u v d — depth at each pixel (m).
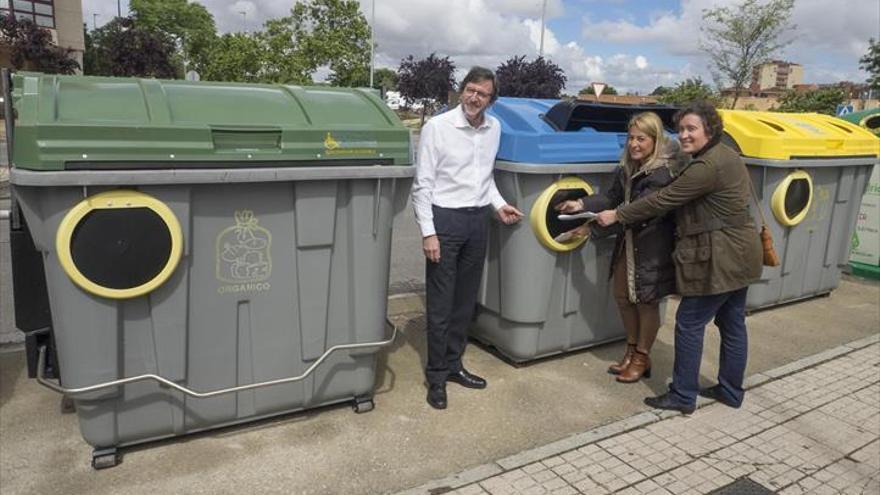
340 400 3.32
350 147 2.87
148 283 2.59
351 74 24.31
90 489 2.67
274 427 3.18
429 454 3.03
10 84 2.75
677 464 3.03
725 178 3.16
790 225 5.08
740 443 3.25
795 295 5.46
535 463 2.98
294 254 2.93
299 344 3.06
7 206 8.80
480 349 4.35
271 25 23.61
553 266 3.86
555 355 4.24
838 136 5.25
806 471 3.02
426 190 3.31
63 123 2.34
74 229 2.42
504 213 3.62
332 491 2.72
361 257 3.04
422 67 33.59
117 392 2.70
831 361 4.36
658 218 3.48
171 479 2.75
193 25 46.19
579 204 3.64
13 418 3.18
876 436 3.36
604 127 4.24
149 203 2.52
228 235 2.76
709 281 3.26
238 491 2.70
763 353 4.49
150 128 2.46
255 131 2.68
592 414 3.49
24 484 2.69
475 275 3.57
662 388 3.84
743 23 21.30
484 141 3.39
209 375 2.89
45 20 28.22
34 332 2.91
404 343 4.40
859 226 6.57
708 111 3.18
